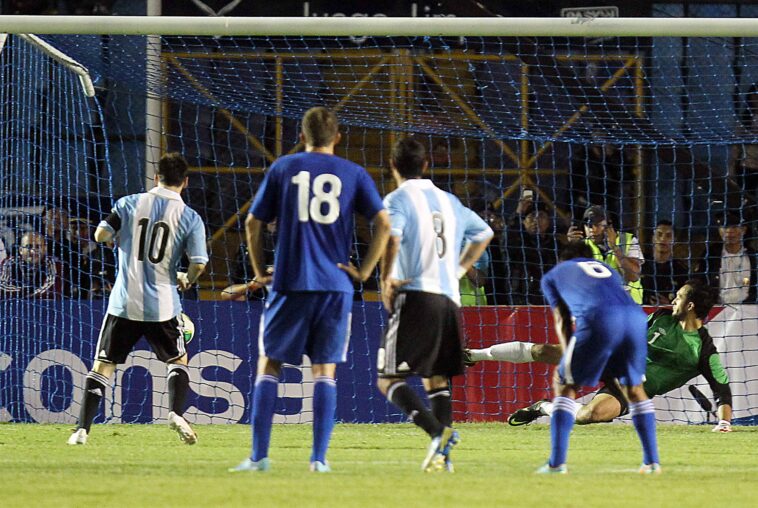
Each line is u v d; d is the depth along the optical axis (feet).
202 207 173.99
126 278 97.81
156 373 124.77
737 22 110.11
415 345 74.84
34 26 112.37
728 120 170.40
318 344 71.87
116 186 170.19
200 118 175.32
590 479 72.28
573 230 136.67
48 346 125.80
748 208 166.61
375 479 69.51
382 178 170.09
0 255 130.72
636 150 170.60
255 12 176.55
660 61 172.35
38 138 154.40
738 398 126.62
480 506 58.18
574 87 165.68
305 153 72.84
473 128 157.38
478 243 80.59
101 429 116.06
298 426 122.62
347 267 71.82
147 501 58.90
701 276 148.15
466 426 122.52
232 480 68.23
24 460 84.17
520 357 117.19
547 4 175.22
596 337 73.31
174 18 112.16
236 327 125.80
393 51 168.25
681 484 70.28
